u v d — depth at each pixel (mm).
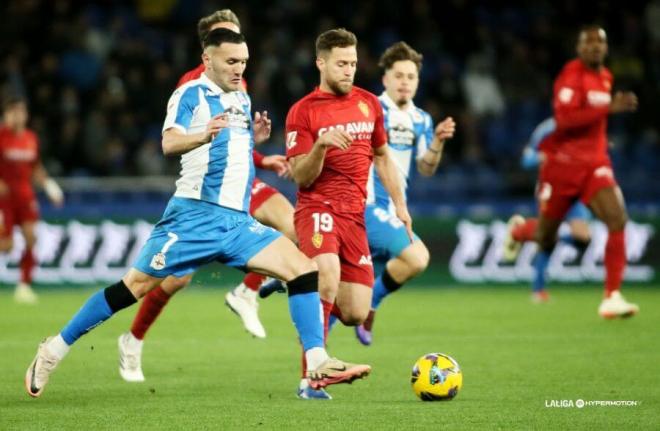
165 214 25016
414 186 69000
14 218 54938
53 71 71688
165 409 23594
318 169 25469
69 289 61469
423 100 77188
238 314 32281
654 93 79188
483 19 85625
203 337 38969
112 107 71000
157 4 83438
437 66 78938
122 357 28516
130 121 70375
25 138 54656
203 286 64125
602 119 42562
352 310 27578
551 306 51344
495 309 49844
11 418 22422
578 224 50344
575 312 48000
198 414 22891
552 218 43906
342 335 39594
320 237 26500
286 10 79375
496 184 69562
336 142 24344
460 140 74500
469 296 58219
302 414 22812
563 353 33469
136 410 23453
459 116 75000
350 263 27359
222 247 24688
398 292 61125
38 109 70000
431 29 80812
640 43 84500
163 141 23875
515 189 69625
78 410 23469
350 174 26875
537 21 86188
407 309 50250
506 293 60125
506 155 76188
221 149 24672
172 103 24469
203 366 31391
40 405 24219
